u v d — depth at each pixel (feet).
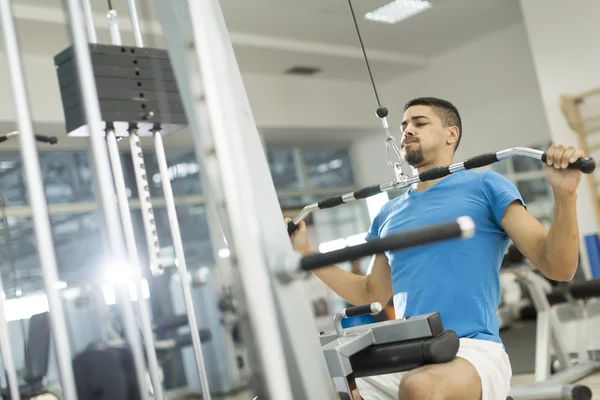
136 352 2.09
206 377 2.20
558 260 5.31
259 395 2.25
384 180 28.07
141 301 2.22
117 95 2.39
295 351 2.37
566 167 4.76
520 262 20.39
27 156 2.08
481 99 25.14
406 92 26.99
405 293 5.95
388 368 4.83
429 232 2.11
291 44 21.71
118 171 2.40
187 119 2.46
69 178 13.09
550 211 24.29
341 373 4.45
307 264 2.34
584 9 19.65
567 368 12.67
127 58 2.44
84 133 2.28
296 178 27.17
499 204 5.84
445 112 6.61
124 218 2.37
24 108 2.09
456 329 5.58
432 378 4.71
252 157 2.49
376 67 25.29
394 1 19.84
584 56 19.72
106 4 2.95
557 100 20.21
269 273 2.38
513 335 20.40
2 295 2.60
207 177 2.42
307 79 25.14
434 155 6.52
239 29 20.27
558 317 13.80
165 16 2.52
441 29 23.24
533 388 11.08
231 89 2.50
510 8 22.17
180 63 2.49
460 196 6.07
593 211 19.22
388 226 6.49
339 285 6.96
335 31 21.74
